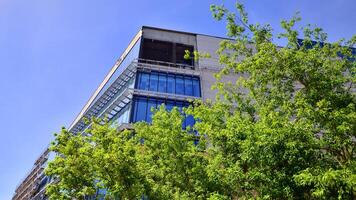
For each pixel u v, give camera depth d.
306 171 10.67
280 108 14.95
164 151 17.22
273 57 14.81
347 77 14.29
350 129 11.71
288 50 14.78
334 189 10.91
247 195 13.18
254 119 16.25
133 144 18.31
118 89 43.97
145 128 19.06
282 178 11.27
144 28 47.12
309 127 12.00
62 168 15.71
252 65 15.35
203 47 46.16
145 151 18.42
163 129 18.05
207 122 16.31
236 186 13.42
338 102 12.88
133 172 15.35
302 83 14.16
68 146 16.19
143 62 43.06
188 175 16.45
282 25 15.90
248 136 12.01
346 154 12.66
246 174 12.62
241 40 17.16
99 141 16.84
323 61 14.43
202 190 15.11
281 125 11.88
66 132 17.20
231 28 17.05
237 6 17.22
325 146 12.63
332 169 10.64
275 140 11.17
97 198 17.23
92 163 15.32
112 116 42.22
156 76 40.91
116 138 16.48
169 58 45.59
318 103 12.12
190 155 16.58
